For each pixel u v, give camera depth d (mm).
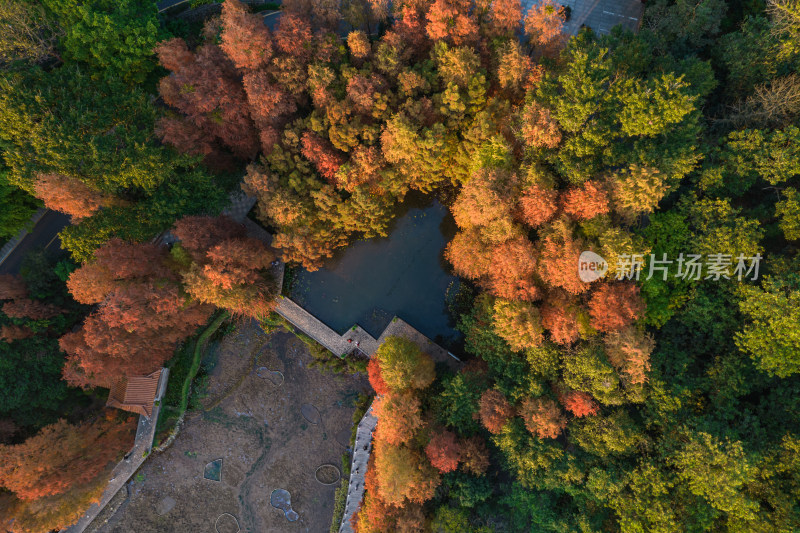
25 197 41375
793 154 34406
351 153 40219
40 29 36594
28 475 36812
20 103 33062
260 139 41750
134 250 37344
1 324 38438
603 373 33812
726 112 41406
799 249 36781
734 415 35656
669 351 37656
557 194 34938
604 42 38312
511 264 34719
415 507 39812
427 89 39000
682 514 33250
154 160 36188
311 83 37094
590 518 35312
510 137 37812
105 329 36938
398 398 38688
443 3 36062
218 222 41156
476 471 38188
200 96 35812
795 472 31797
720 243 34531
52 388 40031
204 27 43344
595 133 33469
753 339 33438
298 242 39312
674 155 33750
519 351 39156
